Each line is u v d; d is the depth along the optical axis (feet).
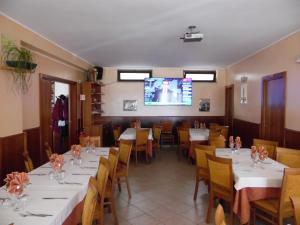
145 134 20.76
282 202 8.38
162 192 14.14
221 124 29.60
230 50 20.11
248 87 22.43
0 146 11.35
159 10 11.62
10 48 11.78
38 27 13.99
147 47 18.99
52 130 20.95
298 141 14.47
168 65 27.86
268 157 12.61
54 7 11.19
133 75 29.37
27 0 10.42
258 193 9.17
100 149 14.20
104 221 10.71
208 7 11.25
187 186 15.15
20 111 13.00
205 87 29.58
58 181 8.52
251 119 21.76
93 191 6.20
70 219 6.99
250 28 14.30
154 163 20.88
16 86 12.63
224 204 11.94
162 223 10.53
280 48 16.65
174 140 29.40
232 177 9.63
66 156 12.28
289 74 15.57
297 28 14.32
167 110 29.50
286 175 8.20
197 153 12.71
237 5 11.00
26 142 14.19
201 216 11.15
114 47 19.04
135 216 11.18
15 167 12.42
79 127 25.11
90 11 11.71
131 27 14.12
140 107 29.48
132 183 15.74
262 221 10.31
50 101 19.24
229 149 14.32
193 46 18.74
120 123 29.50
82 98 25.16
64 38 16.38
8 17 12.10
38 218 5.89
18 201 6.64
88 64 26.13
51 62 18.83
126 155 13.47
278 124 17.24
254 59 21.06
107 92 29.45
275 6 11.11
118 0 10.52
